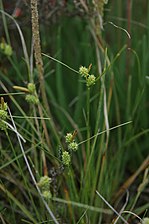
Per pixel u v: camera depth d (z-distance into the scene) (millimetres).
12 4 590
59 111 612
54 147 571
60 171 498
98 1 530
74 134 448
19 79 598
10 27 591
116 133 632
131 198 606
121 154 591
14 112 607
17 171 566
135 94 630
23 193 551
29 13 580
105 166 540
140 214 581
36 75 597
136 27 638
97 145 570
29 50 610
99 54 591
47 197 426
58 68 593
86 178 502
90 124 609
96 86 589
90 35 611
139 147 641
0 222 522
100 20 542
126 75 618
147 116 645
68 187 538
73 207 516
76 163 586
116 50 633
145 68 590
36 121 507
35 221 498
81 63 646
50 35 625
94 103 593
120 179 607
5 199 565
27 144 559
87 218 507
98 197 528
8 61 611
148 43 612
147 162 564
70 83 655
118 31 620
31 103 509
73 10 588
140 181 613
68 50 649
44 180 424
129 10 578
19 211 540
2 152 529
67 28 643
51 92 593
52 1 577
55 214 509
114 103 627
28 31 601
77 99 618
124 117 627
